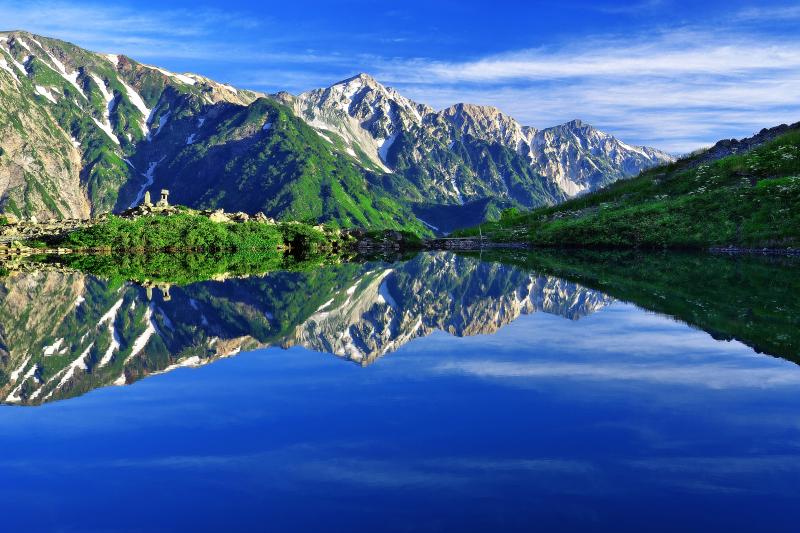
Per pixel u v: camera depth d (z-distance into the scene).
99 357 21.73
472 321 30.09
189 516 8.72
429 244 137.75
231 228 123.19
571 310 30.77
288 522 8.52
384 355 20.44
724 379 15.90
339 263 85.38
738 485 9.49
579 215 118.31
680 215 93.44
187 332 27.89
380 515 8.65
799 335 21.89
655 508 8.77
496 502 8.98
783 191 84.62
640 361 18.33
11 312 35.03
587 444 11.28
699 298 32.84
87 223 122.62
